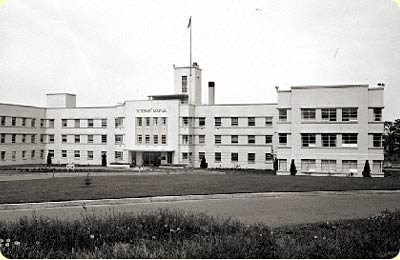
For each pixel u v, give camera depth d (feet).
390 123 315.99
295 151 188.75
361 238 46.37
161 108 241.55
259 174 180.04
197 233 49.75
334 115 184.96
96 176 152.15
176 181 126.21
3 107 239.09
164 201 85.61
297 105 189.57
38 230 47.29
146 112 244.22
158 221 51.93
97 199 81.97
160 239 47.65
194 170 206.18
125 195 87.71
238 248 40.65
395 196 94.89
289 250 41.68
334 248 42.80
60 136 268.00
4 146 239.71
